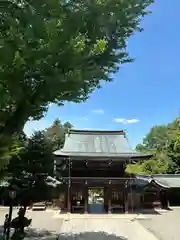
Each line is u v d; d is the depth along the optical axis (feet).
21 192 49.42
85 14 26.63
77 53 24.99
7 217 53.11
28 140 52.42
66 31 24.18
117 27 33.06
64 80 25.35
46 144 53.52
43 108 35.27
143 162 190.39
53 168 54.80
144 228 77.36
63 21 24.79
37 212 110.73
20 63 22.25
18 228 52.03
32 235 65.31
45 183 51.57
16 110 25.71
